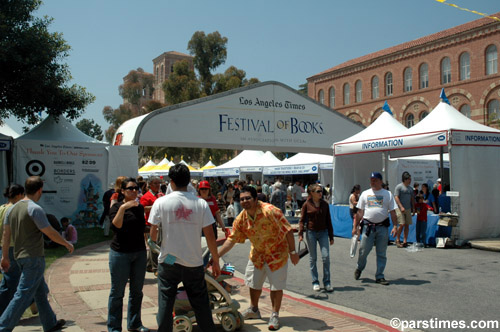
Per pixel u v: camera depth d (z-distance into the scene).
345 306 5.68
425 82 36.81
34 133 14.18
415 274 7.52
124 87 58.75
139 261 4.48
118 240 4.40
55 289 6.45
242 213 4.88
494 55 31.73
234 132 18.38
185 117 17.39
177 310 4.59
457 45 34.03
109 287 6.59
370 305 5.69
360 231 7.13
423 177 17.30
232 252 10.41
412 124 37.84
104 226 12.59
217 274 4.02
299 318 5.11
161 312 3.75
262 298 6.16
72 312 5.29
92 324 4.81
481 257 8.93
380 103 40.47
